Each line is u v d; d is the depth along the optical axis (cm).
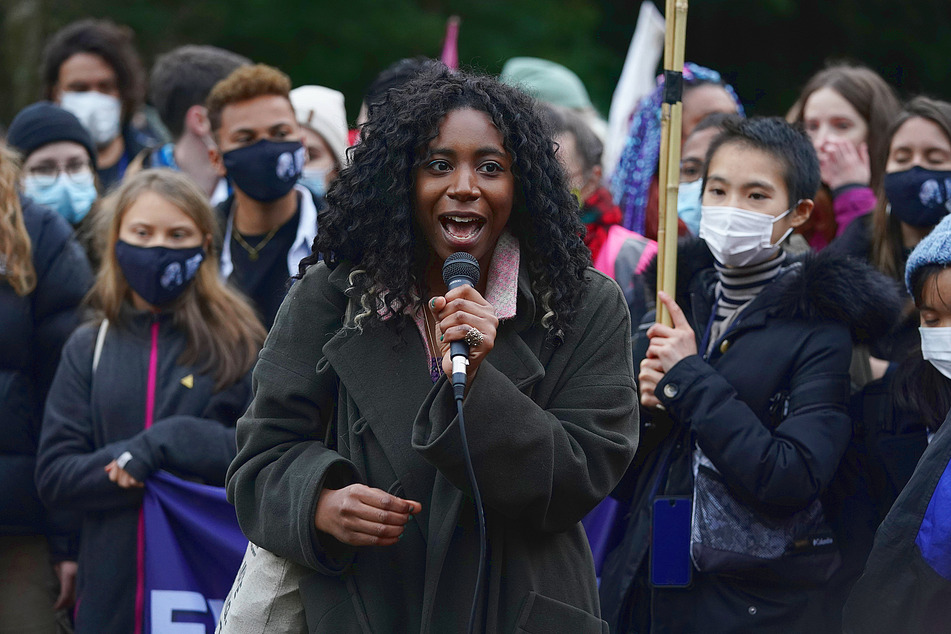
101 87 1434
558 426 624
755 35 3575
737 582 805
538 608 629
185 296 1003
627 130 1577
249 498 658
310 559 627
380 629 632
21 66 2514
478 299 595
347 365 649
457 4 3403
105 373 980
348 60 3262
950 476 659
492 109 638
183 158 1346
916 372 819
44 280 1054
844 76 1182
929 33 3528
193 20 3183
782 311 838
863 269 835
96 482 938
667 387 828
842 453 801
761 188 865
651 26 1727
